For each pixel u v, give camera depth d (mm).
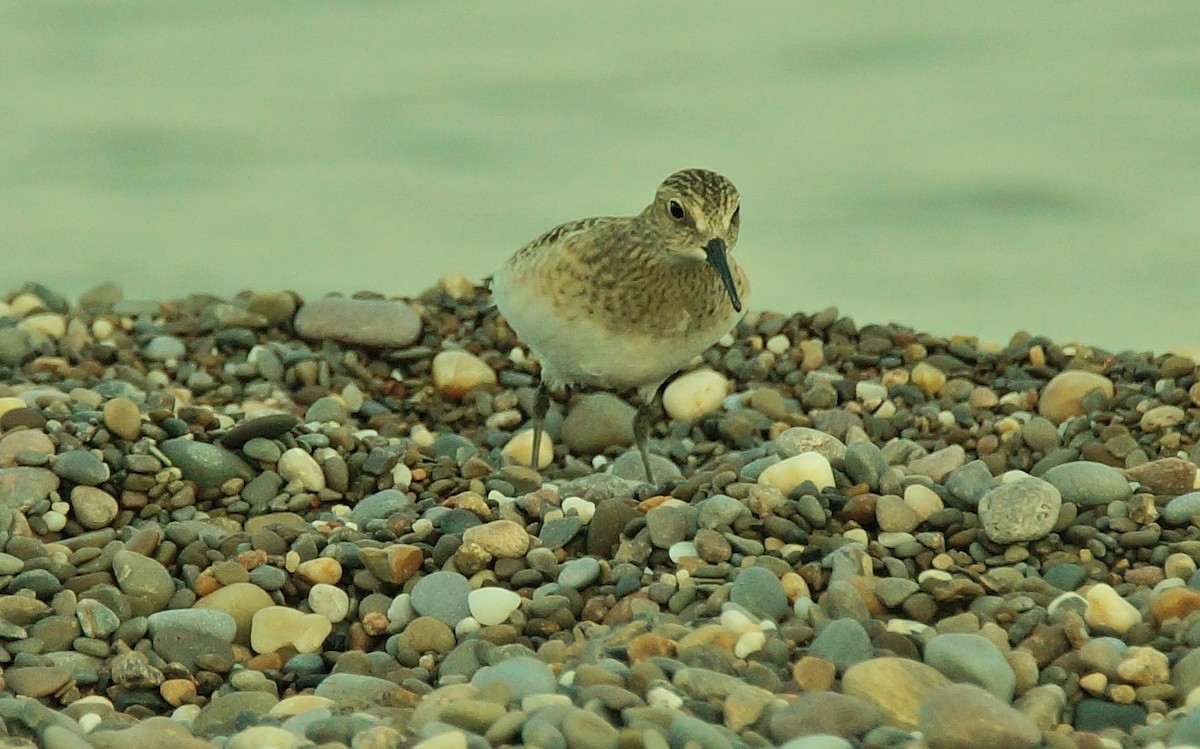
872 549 10430
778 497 10812
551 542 10812
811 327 16469
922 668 8430
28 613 9734
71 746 7660
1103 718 8523
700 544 10336
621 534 10805
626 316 11875
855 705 7996
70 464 11555
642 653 8867
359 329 16078
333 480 12445
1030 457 13273
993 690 8453
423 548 10656
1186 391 14133
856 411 14570
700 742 7559
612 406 14555
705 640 8992
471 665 9305
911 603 9703
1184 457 12555
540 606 9914
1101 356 15562
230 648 9797
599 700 7988
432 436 14688
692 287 11891
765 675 8609
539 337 12242
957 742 7668
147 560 10328
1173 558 10141
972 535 10547
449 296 17219
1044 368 15219
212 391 15234
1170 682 8633
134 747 8000
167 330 16438
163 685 9273
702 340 12211
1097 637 9133
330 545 10688
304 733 8086
